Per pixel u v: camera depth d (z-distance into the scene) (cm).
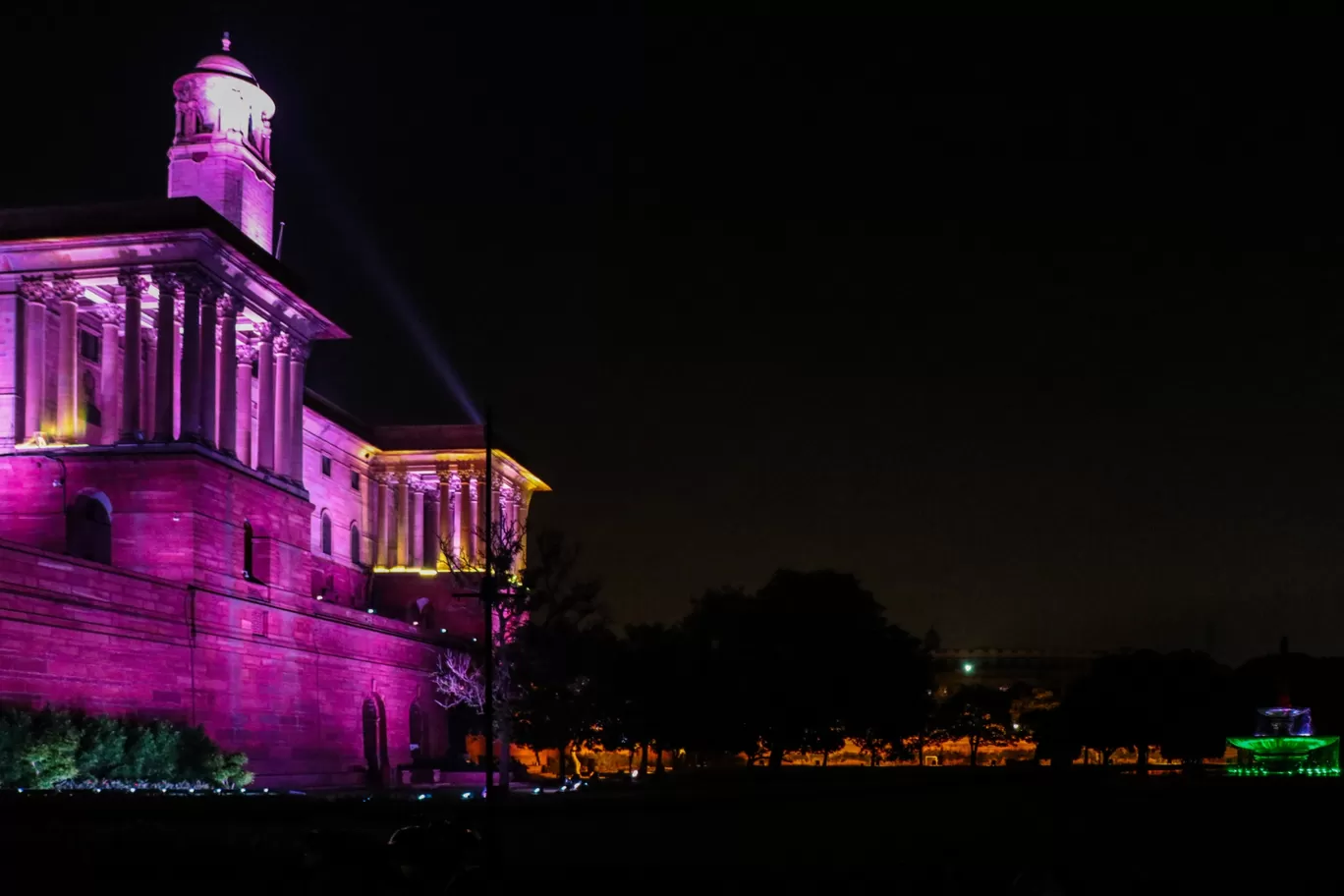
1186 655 9450
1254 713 9188
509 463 10106
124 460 5625
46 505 5641
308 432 8706
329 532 9031
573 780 6359
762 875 2283
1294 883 2509
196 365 5741
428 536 9838
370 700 7525
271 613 6203
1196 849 2964
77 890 2102
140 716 5109
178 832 2631
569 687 7212
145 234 5697
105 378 6169
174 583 5412
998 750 13475
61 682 4675
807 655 7975
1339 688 10719
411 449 9775
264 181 6756
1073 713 9538
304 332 6856
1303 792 5088
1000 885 2197
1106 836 3247
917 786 5312
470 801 3922
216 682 5653
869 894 2162
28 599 4538
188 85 6488
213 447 5812
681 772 7962
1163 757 10319
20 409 5766
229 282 6041
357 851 2042
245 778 5334
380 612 9575
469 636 9281
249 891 2069
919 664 8550
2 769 4022
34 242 5744
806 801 4522
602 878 2208
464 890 1955
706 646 7838
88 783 4247
